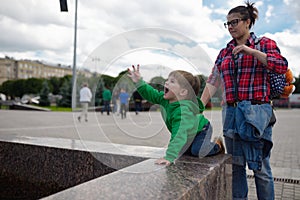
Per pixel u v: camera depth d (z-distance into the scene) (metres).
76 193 1.34
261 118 2.37
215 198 1.92
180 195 1.37
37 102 38.88
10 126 10.39
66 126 10.46
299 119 19.16
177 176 1.69
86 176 2.51
